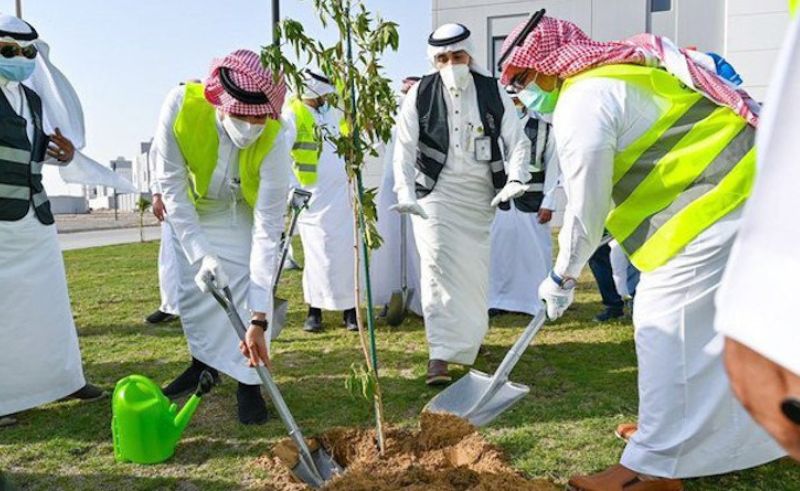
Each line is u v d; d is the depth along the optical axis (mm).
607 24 16047
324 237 5375
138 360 4754
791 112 707
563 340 5070
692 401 2303
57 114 3885
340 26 2594
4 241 3346
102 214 45875
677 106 2336
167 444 3006
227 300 2986
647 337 2381
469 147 4004
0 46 3312
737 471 2770
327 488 2582
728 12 15312
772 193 714
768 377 741
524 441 3098
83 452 3143
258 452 3072
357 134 2691
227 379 4129
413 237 5617
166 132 3271
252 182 3363
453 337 4020
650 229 2365
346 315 5562
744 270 734
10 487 2148
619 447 3023
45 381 3537
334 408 3627
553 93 2725
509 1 16562
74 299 7336
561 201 15312
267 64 2521
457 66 3957
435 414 3166
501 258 5984
